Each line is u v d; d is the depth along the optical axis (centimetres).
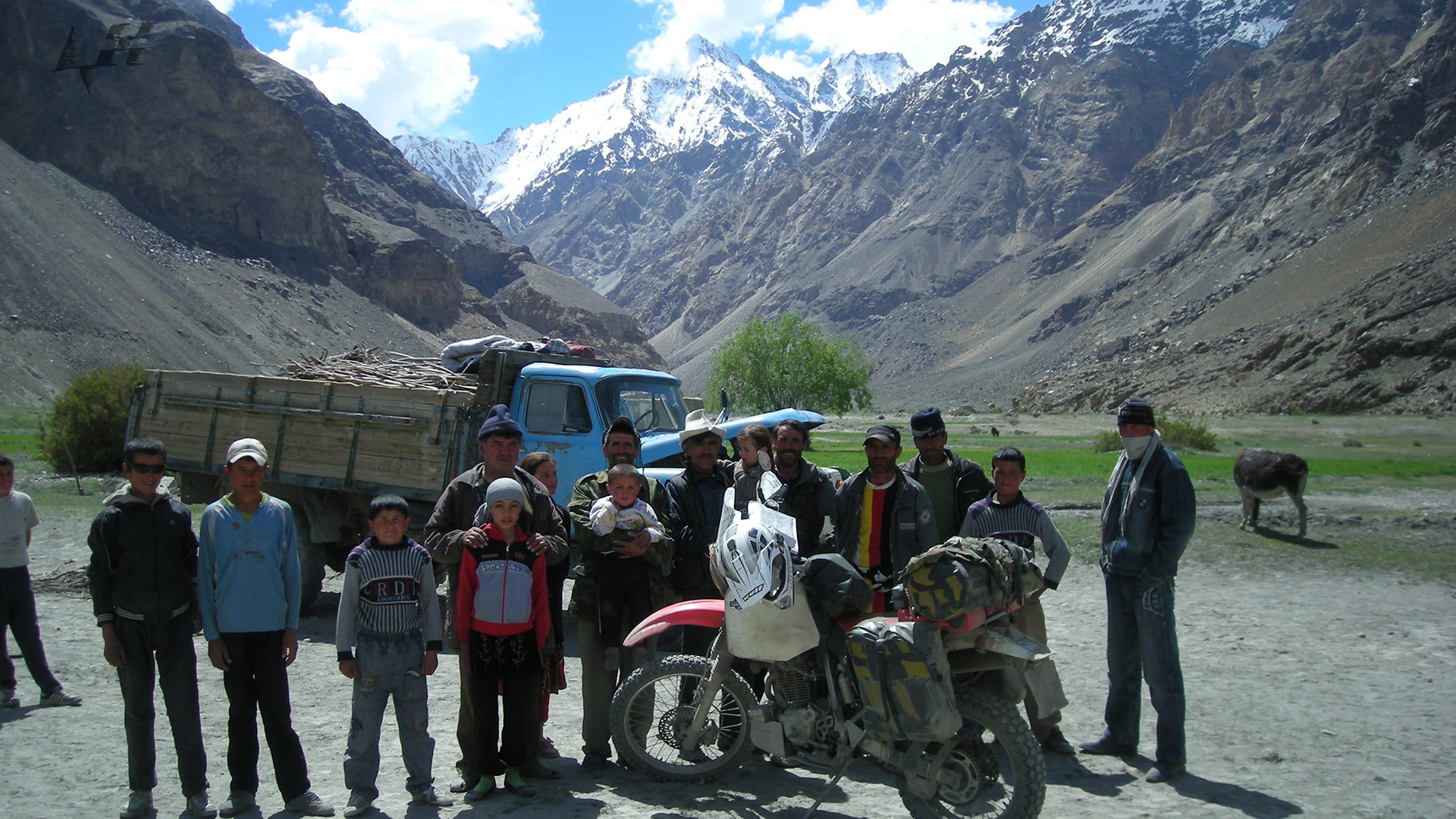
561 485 1082
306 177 17850
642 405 1121
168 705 559
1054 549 661
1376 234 17200
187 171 16088
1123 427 638
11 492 767
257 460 561
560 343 1288
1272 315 16450
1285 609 1136
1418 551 1515
